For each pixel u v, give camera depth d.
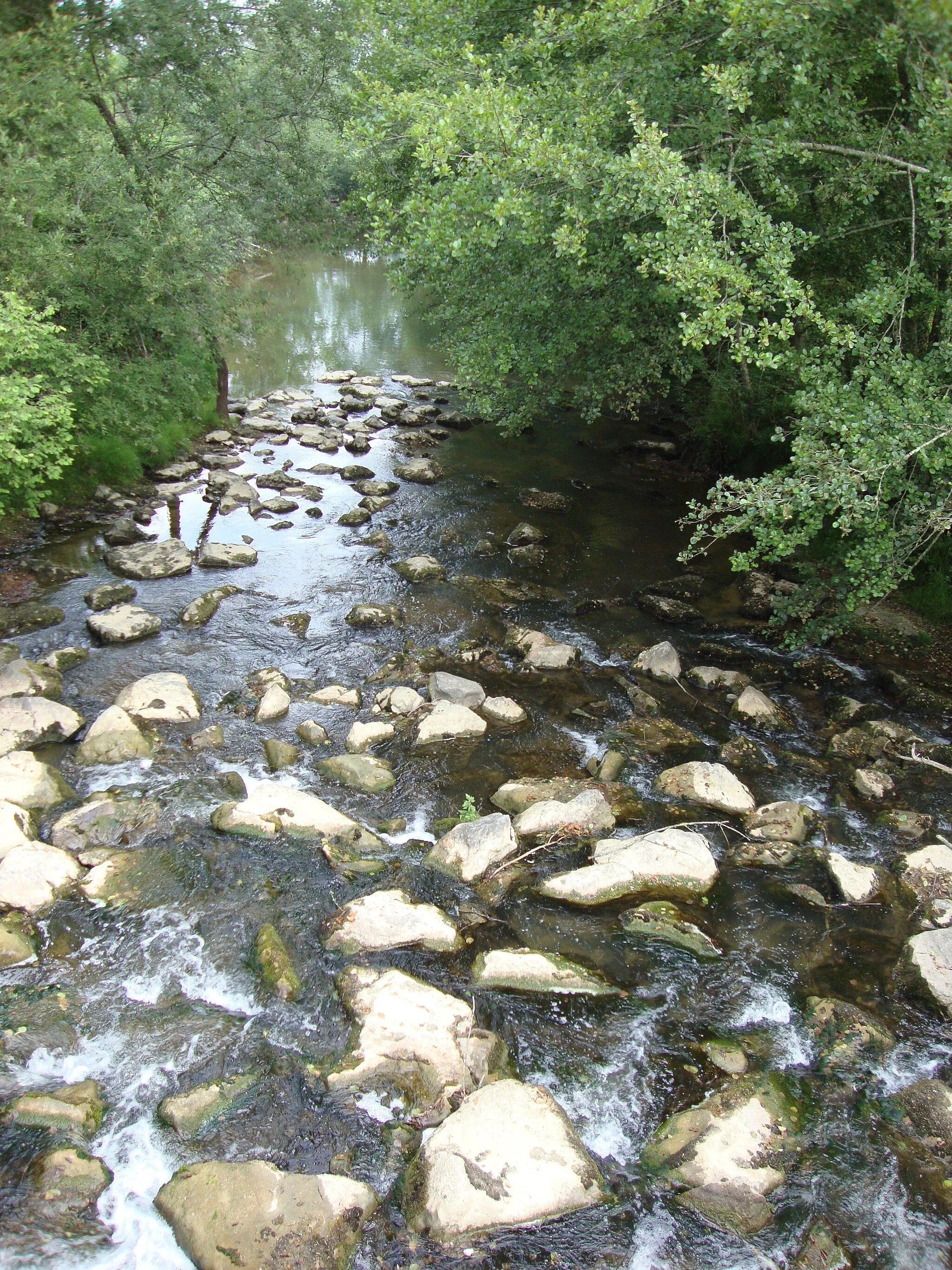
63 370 14.70
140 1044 6.48
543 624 13.88
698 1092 6.37
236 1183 5.39
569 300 13.77
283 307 42.22
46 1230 5.21
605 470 21.44
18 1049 6.33
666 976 7.42
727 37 9.41
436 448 23.00
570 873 8.35
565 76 12.09
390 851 8.73
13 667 11.05
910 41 8.65
